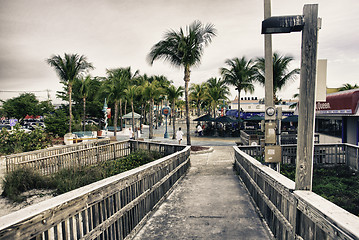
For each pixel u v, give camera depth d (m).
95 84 40.03
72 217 2.59
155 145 12.41
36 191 7.21
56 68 23.09
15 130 15.50
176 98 26.84
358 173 8.41
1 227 1.79
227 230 4.19
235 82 28.33
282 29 3.06
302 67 2.95
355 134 12.82
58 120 26.34
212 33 16.06
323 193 6.34
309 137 2.94
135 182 4.23
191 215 4.93
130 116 39.50
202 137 27.05
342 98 11.74
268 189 4.18
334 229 2.00
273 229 3.83
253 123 35.06
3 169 9.16
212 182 7.85
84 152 10.62
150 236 4.04
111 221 3.34
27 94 50.84
